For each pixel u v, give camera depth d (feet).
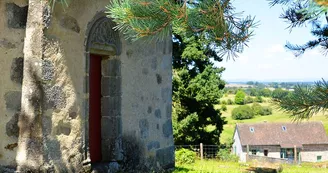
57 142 18.39
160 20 13.17
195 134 76.54
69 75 19.12
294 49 23.61
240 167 38.70
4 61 17.94
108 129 22.47
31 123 17.48
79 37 19.72
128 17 13.00
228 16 13.76
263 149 150.00
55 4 18.24
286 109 13.24
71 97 19.22
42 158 17.52
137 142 24.26
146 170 24.97
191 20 13.61
